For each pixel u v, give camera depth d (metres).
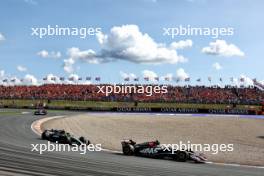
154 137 38.38
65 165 17.42
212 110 72.38
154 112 73.38
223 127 49.53
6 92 89.94
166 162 21.22
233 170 19.88
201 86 90.06
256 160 25.67
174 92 87.06
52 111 70.56
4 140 27.78
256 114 70.88
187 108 72.88
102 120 53.59
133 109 74.25
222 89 87.56
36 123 45.22
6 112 63.34
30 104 79.81
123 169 17.23
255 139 39.75
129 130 43.72
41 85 93.94
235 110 71.88
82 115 61.31
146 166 18.81
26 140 28.56
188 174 16.98
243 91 85.94
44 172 15.28
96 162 19.14
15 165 16.66
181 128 47.03
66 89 91.00
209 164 22.30
